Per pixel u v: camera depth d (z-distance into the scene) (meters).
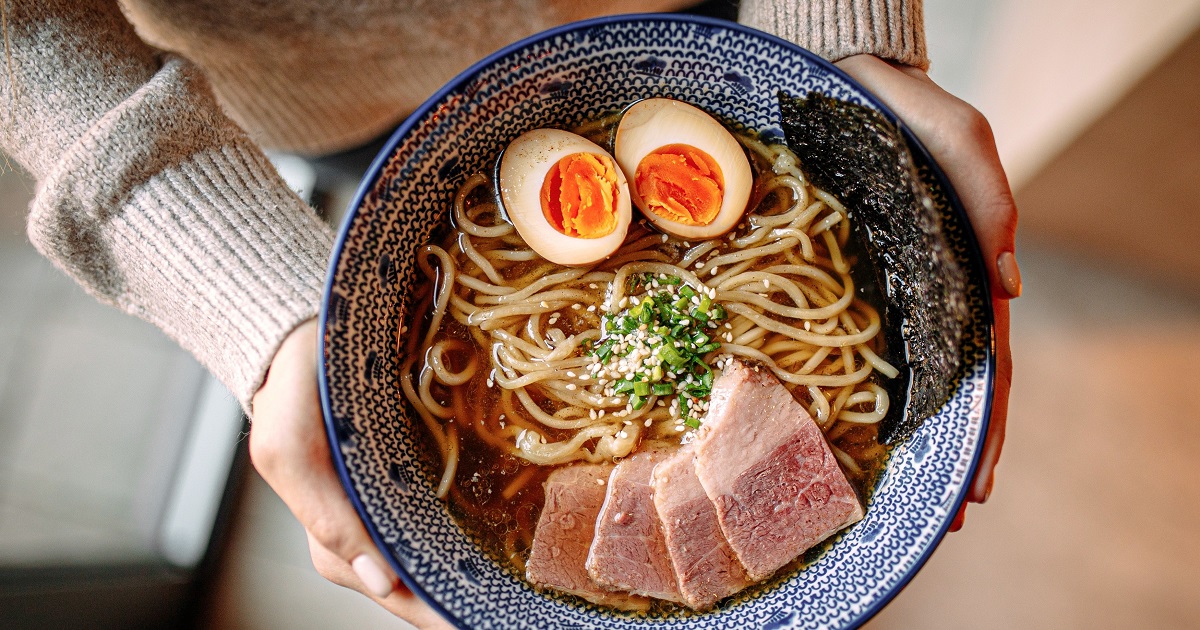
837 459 0.30
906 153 0.27
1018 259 0.51
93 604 0.38
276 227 0.30
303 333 0.28
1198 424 0.49
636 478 0.30
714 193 0.31
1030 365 0.51
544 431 0.31
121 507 0.42
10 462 0.39
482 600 0.28
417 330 0.30
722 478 0.30
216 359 0.30
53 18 0.28
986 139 0.29
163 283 0.30
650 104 0.30
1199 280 0.49
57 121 0.29
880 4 0.31
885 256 0.31
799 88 0.29
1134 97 0.42
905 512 0.28
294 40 0.33
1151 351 0.50
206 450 0.43
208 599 0.44
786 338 0.32
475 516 0.30
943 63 0.51
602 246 0.31
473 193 0.31
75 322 0.41
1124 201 0.47
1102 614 0.48
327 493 0.27
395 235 0.28
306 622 0.44
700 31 0.28
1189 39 0.40
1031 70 0.47
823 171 0.31
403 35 0.33
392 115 0.39
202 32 0.32
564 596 0.29
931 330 0.29
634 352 0.30
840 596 0.28
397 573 0.27
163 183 0.29
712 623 0.29
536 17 0.33
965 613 0.48
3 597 0.35
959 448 0.28
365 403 0.28
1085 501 0.49
